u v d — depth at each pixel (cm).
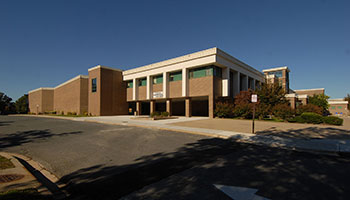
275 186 408
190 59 2681
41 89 5431
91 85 3506
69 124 1850
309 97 4503
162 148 787
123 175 482
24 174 487
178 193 376
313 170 514
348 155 681
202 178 455
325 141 903
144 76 3338
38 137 1084
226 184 419
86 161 610
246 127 1469
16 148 812
